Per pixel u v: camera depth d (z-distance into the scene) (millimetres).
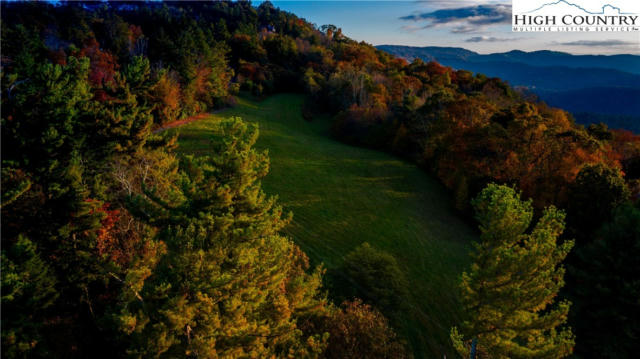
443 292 31188
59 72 19562
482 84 111000
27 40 47094
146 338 12602
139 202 15242
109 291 18766
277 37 131125
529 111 50094
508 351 16594
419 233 40469
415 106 71438
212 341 12719
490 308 16984
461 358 24750
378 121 76125
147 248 17188
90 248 18125
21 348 12820
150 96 52594
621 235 25875
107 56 57562
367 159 63875
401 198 49406
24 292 13922
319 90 99250
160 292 13016
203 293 13383
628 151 55938
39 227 17547
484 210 17719
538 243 15992
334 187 49719
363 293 25953
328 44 162500
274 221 17453
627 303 24609
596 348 25547
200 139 54844
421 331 26281
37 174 18469
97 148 22484
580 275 27656
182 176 15445
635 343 24281
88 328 17250
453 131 52156
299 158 58531
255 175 16156
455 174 48594
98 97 37812
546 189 40062
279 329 16125
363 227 39812
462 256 37344
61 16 98875
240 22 161625
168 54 69750
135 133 24125
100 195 20234
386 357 18828
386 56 146125
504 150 44219
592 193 36188
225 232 14727
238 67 111062
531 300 15734
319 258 31938
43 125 18953
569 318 28312
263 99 99375
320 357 17859
